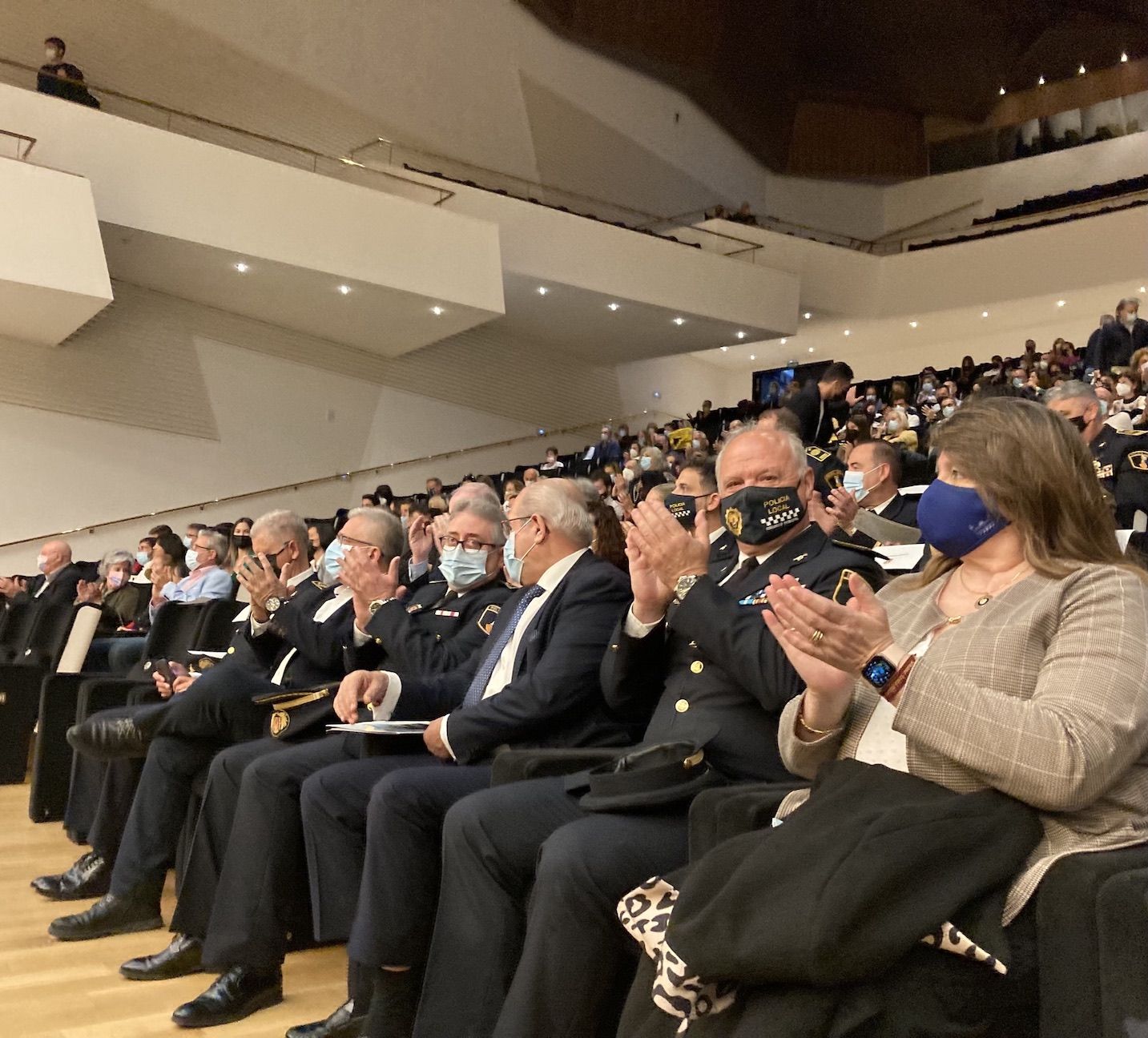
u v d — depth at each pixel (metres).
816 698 1.39
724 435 10.75
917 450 7.74
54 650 4.84
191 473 12.02
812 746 1.42
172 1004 2.21
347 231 10.16
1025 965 1.13
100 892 2.98
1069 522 1.37
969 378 12.70
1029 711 1.16
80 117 8.82
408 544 5.00
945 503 1.42
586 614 2.19
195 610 3.98
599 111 15.18
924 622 1.46
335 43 12.36
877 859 1.11
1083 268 13.95
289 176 9.86
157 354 11.81
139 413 11.66
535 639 2.24
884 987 1.12
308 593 3.25
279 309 11.93
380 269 10.33
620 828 1.62
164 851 2.73
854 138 18.34
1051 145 17.47
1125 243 13.64
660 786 1.65
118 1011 2.16
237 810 2.34
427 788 1.97
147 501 11.68
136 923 2.69
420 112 13.27
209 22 11.33
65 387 11.22
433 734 2.14
